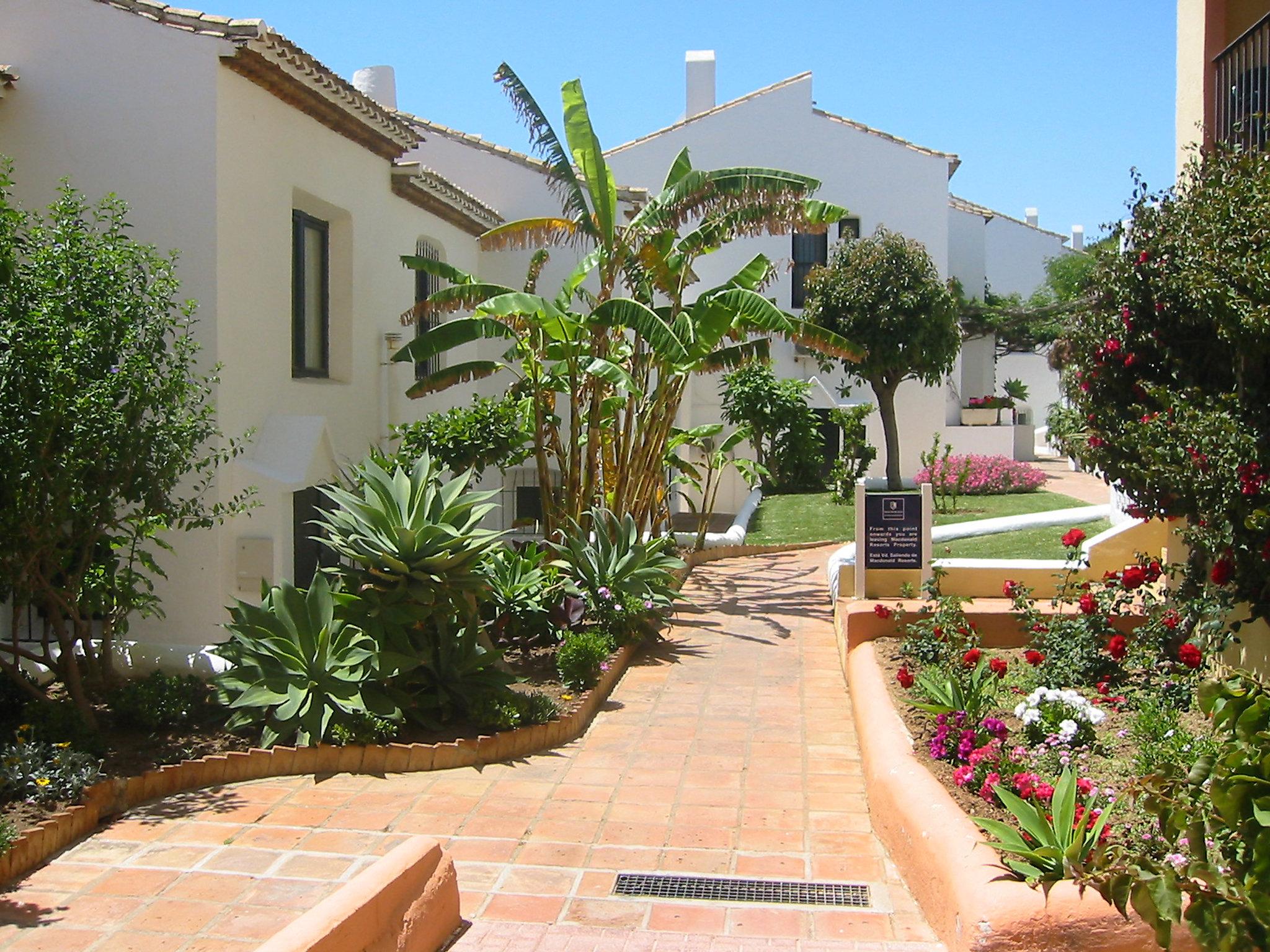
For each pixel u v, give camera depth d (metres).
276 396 11.71
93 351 7.59
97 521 7.95
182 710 8.19
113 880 6.00
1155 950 4.36
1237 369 6.72
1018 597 8.79
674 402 14.04
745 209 13.16
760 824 6.88
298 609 8.37
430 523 8.75
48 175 10.62
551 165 12.66
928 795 5.93
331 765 7.93
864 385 25.02
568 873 6.16
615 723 9.18
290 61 11.13
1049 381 40.53
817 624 13.02
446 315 17.23
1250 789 3.66
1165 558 10.00
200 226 10.43
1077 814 5.04
